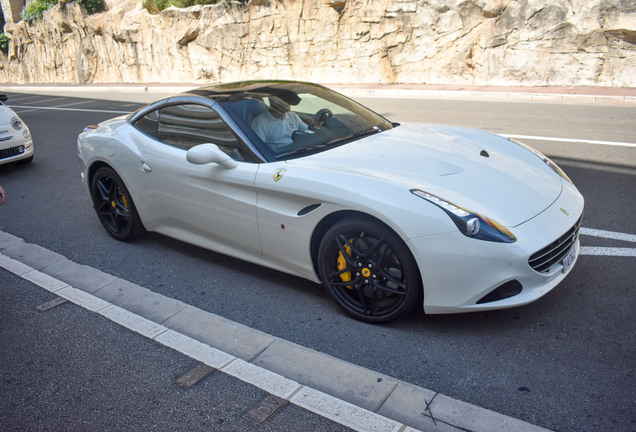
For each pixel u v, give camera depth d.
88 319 3.53
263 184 3.41
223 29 18.80
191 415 2.57
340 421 2.43
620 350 2.80
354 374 2.77
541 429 2.31
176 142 4.11
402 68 15.23
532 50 12.84
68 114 14.52
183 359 3.02
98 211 4.95
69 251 4.75
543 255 2.86
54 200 6.33
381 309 3.16
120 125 4.69
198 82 20.36
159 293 3.84
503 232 2.79
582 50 12.20
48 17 28.03
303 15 16.67
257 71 18.44
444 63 14.41
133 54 22.92
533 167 3.55
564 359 2.77
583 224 4.47
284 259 3.53
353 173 3.19
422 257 2.84
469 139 3.93
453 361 2.83
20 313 3.68
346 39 16.03
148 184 4.24
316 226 3.24
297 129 3.81
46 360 3.12
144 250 4.64
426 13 14.35
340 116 4.12
